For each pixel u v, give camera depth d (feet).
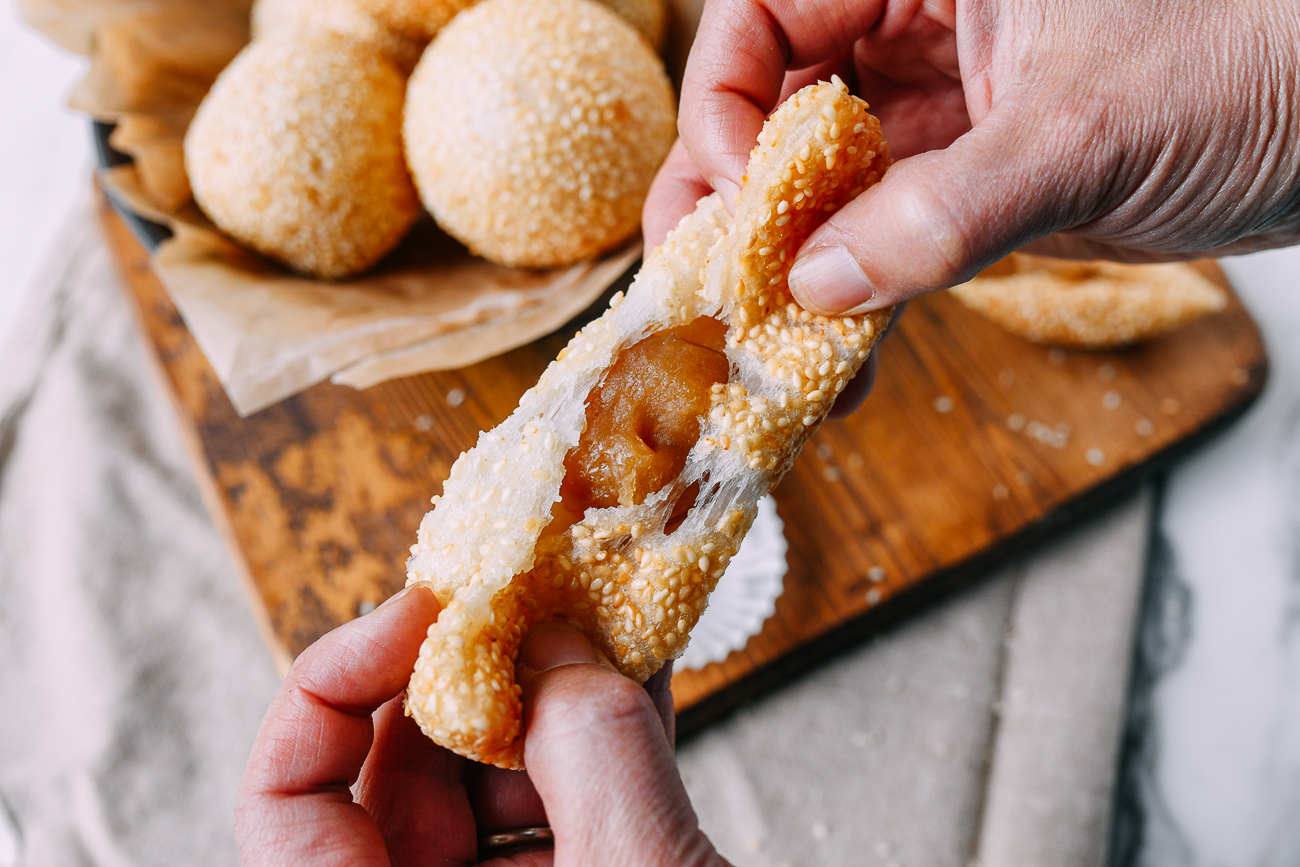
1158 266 1.15
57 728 1.12
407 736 0.83
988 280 1.17
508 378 1.14
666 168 0.98
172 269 1.10
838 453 1.13
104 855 1.07
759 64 0.87
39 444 1.25
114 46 1.19
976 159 0.74
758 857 1.02
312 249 1.12
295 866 0.73
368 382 1.05
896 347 1.18
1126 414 1.15
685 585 0.75
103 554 1.18
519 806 0.85
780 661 1.05
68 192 1.42
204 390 1.15
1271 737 1.07
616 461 0.76
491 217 1.08
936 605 1.10
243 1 1.26
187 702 1.13
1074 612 1.10
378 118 1.12
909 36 0.93
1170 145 0.76
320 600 1.05
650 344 0.78
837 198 0.76
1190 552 1.15
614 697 0.70
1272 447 1.17
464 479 0.76
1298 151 0.77
